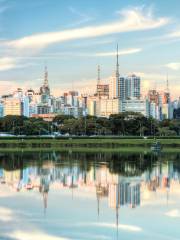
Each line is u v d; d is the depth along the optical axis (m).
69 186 85.12
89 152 199.75
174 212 60.56
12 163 139.50
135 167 126.06
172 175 104.12
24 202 67.25
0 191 78.12
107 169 119.62
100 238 48.59
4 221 55.22
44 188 82.12
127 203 66.75
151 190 79.50
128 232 50.81
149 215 58.84
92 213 59.97
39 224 53.97
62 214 59.22
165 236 49.34
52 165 132.38
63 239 48.19
